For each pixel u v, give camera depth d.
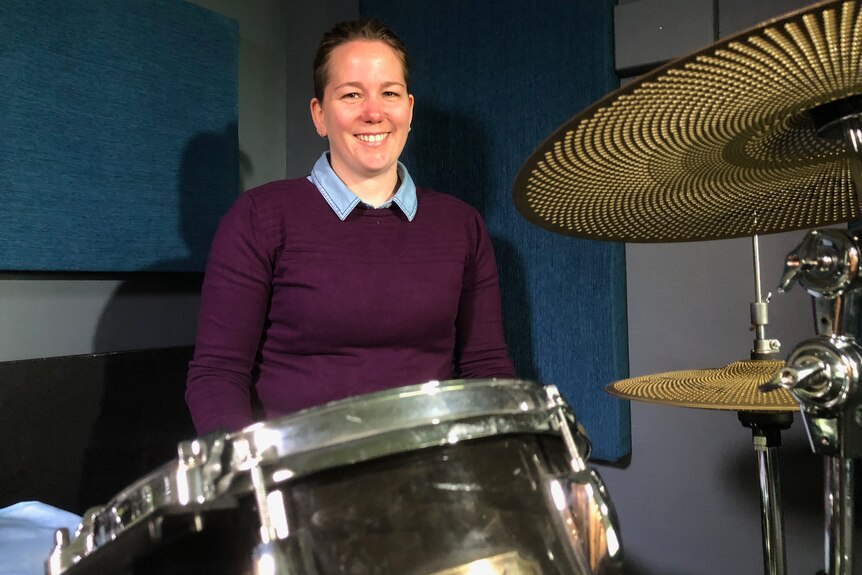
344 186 1.11
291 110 1.80
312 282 1.06
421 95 1.58
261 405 1.11
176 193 1.40
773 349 1.04
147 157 1.34
